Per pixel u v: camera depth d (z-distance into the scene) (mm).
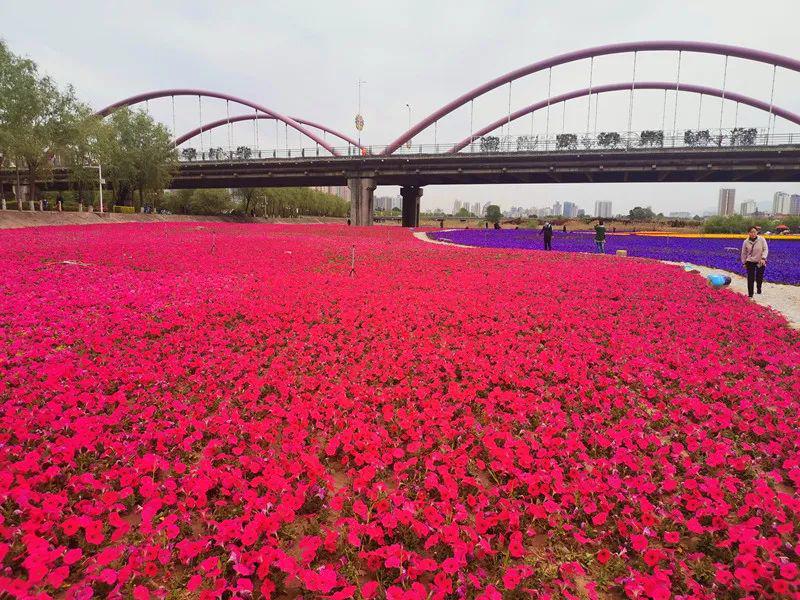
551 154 58656
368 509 3998
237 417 5484
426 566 3299
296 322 10070
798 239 45125
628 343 9008
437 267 19922
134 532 3824
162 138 65438
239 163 71250
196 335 8859
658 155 55625
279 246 26422
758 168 53344
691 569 3615
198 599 3268
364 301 12344
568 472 4648
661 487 4539
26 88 41094
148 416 5543
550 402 6289
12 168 56219
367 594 3090
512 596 3291
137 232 36312
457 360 7680
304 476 4566
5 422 5082
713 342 9266
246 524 3787
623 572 3596
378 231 51562
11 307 10023
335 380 6910
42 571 3078
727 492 4504
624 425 5699
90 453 4805
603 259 24203
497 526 3922
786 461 4898
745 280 18734
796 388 6949
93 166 54719
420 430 5312
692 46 75438
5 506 3914
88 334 8641
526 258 24172
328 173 72062
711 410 6176
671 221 86438
